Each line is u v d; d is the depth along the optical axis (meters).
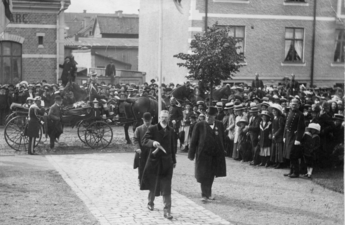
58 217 10.57
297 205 11.77
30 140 18.38
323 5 33.81
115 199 12.10
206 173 11.88
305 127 15.82
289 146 14.99
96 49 52.06
